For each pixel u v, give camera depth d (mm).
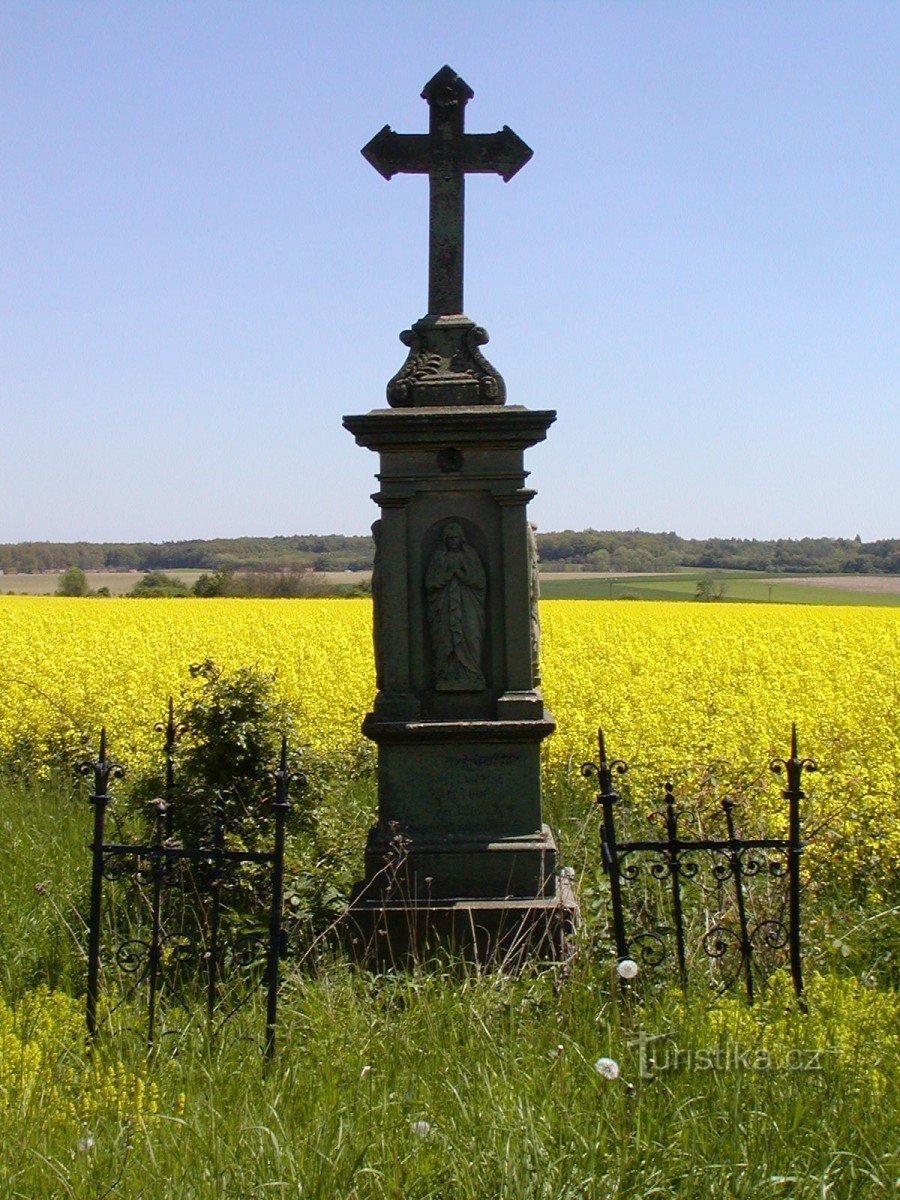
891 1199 4492
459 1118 4977
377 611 8250
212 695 8602
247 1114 5055
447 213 8422
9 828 11344
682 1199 4457
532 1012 6551
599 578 74250
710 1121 4879
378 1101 5219
